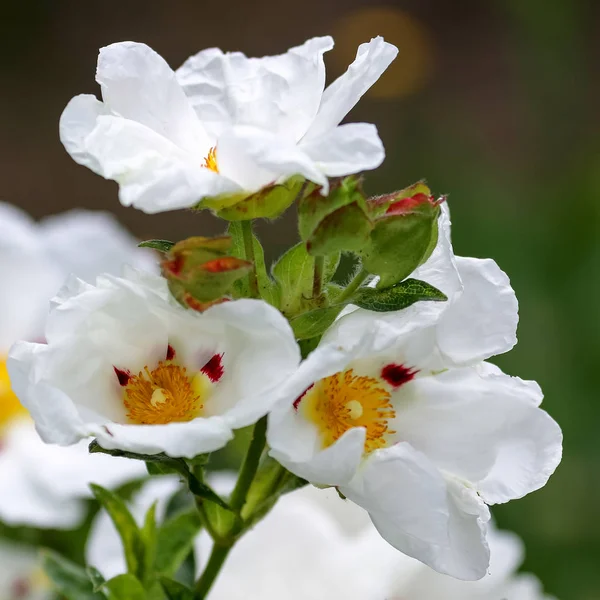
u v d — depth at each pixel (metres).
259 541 0.58
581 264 1.11
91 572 0.52
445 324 0.47
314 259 0.47
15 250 0.71
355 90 0.46
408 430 0.47
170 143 0.46
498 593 0.59
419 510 0.45
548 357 1.05
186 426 0.44
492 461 0.47
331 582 0.57
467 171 1.39
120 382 0.47
